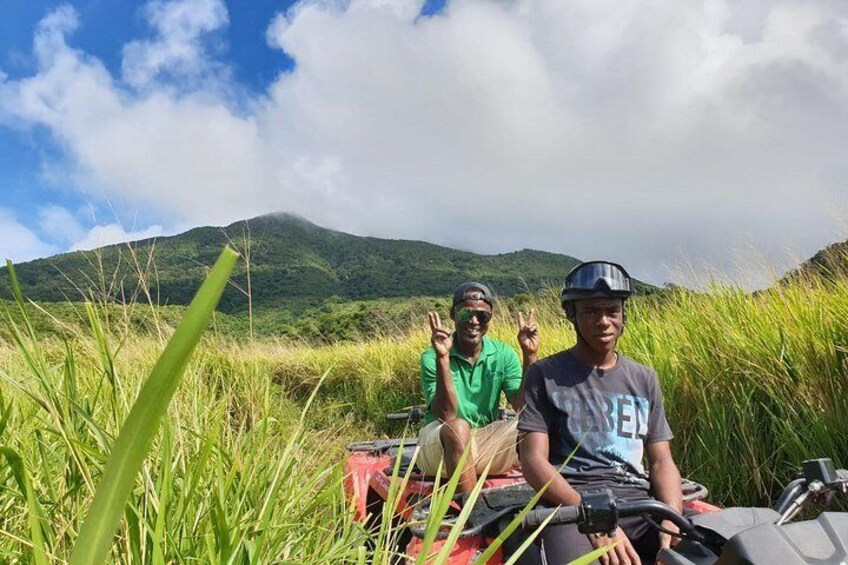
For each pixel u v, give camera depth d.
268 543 1.91
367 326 14.12
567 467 3.11
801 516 3.76
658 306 6.71
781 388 4.68
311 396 2.41
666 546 2.72
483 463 3.67
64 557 1.50
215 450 2.20
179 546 1.69
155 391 0.51
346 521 2.28
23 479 1.13
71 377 1.87
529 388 3.26
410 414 5.15
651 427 3.20
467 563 2.77
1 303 1.69
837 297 4.87
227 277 0.52
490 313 4.58
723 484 4.66
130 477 0.52
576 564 1.37
